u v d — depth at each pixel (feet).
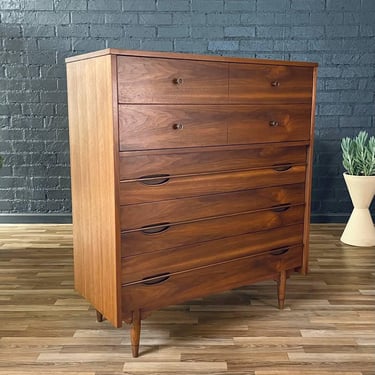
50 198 12.07
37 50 11.45
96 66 5.63
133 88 5.51
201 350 6.31
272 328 6.90
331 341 6.54
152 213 5.96
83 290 6.79
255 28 11.50
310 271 9.05
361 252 10.07
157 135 5.79
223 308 7.56
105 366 5.94
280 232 7.29
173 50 11.52
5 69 11.50
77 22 11.38
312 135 7.33
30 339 6.56
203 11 11.41
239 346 6.41
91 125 5.94
